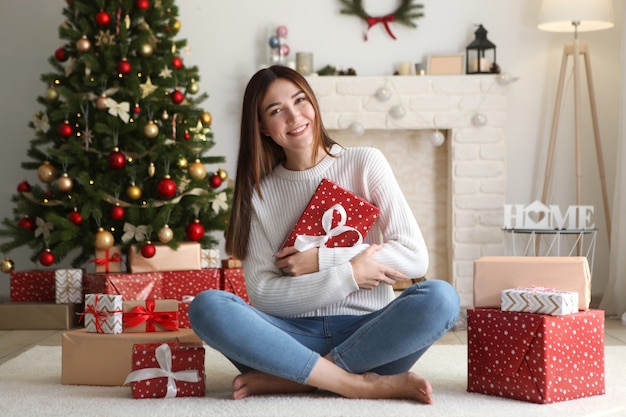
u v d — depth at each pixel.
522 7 5.16
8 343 3.71
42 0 5.17
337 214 2.34
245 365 2.31
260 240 2.42
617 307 4.38
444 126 5.06
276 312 2.33
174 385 2.34
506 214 4.54
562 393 2.23
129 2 4.44
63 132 4.27
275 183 2.45
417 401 2.21
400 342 2.18
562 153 5.13
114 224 4.40
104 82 4.32
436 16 5.20
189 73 4.61
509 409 2.13
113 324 2.57
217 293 2.24
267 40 5.22
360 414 2.06
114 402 2.28
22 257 5.12
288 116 2.33
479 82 5.04
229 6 5.23
